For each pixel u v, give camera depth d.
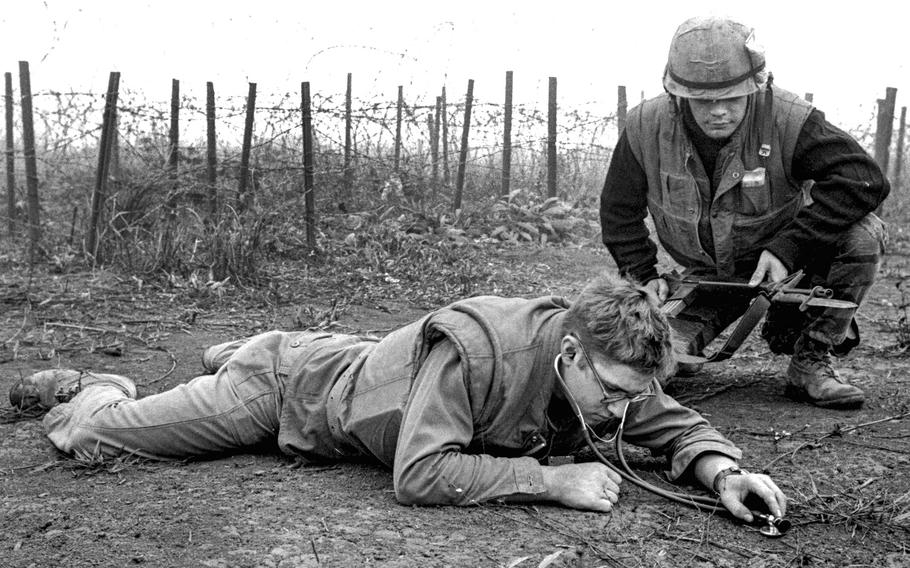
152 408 3.70
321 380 3.54
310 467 3.61
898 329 6.00
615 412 3.03
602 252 9.91
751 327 4.16
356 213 9.74
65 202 10.57
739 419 4.39
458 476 3.07
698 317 4.55
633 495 3.30
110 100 8.79
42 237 9.27
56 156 10.91
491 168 11.65
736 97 4.11
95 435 3.72
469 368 3.06
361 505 3.16
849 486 3.52
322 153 9.33
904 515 3.17
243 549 2.83
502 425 3.13
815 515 3.22
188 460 3.72
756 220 4.42
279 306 7.08
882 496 3.40
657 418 3.39
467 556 2.79
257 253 8.19
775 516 3.04
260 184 9.24
